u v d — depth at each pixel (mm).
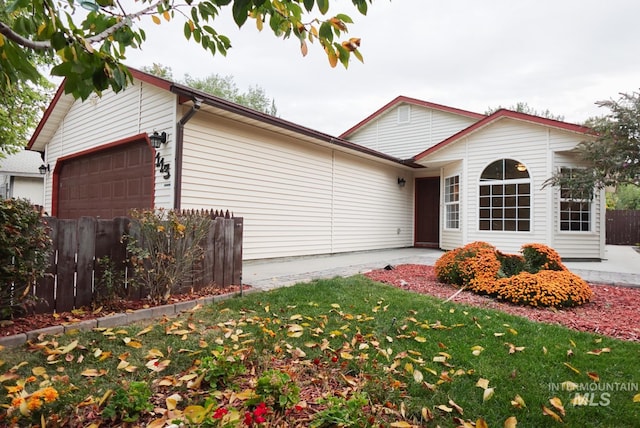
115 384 1958
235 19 1427
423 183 13062
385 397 1907
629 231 15852
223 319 3225
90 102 8172
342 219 9734
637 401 1886
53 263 3205
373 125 14328
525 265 5031
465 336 2904
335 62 1767
